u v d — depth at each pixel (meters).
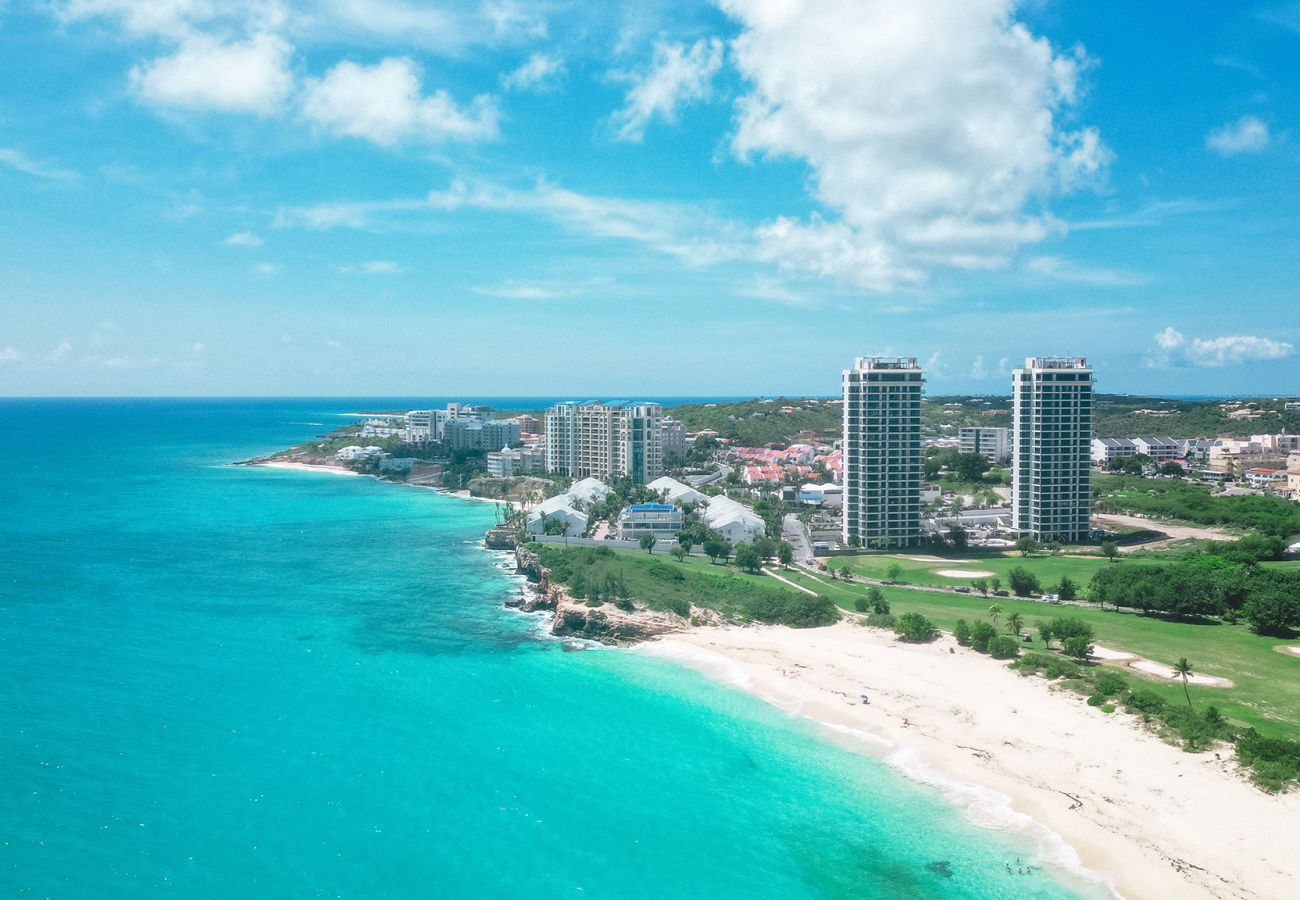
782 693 131.00
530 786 102.00
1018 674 133.62
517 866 85.75
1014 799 98.19
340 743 112.75
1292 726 111.00
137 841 88.12
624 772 105.62
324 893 80.62
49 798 95.81
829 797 99.81
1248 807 93.31
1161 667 133.75
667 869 85.69
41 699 124.19
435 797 99.00
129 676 135.25
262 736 114.19
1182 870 83.75
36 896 78.38
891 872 85.38
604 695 130.88
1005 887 82.62
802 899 81.06
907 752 110.62
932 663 140.38
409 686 134.00
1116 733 111.81
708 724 120.00
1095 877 83.69
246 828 91.31
